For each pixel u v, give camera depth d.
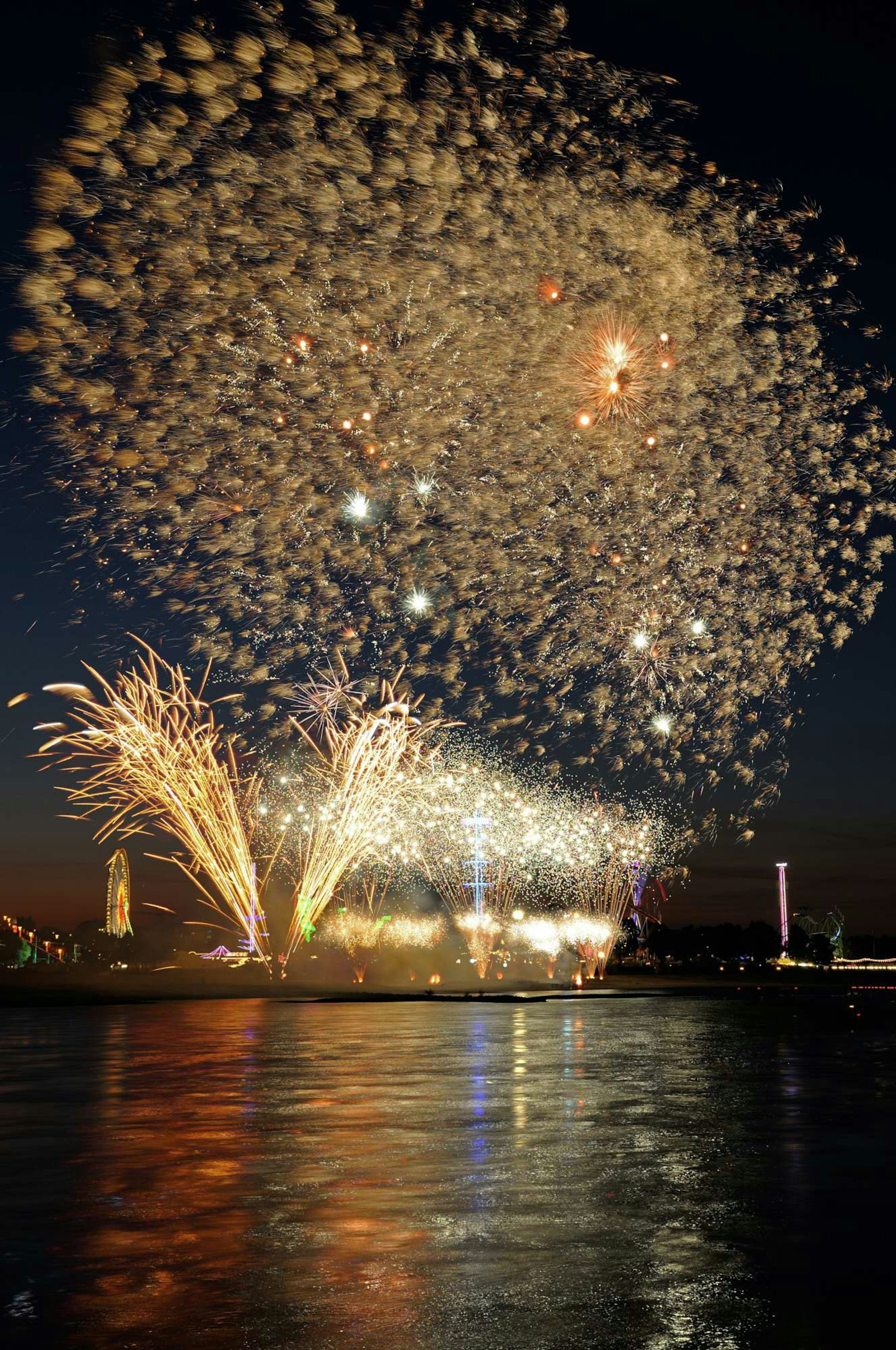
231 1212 13.27
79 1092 24.20
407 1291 10.23
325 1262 11.16
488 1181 14.99
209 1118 20.53
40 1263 11.14
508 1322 9.38
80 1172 15.61
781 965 158.75
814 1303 9.85
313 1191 14.33
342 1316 9.54
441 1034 40.75
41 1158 16.61
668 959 161.88
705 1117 20.59
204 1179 15.12
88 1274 10.77
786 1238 12.02
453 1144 17.86
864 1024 47.22
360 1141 18.11
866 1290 10.21
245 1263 11.13
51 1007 61.06
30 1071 28.36
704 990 89.00
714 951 168.25
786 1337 9.02
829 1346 8.83
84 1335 9.07
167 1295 10.12
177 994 70.06
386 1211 13.26
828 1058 31.81
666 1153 17.02
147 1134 18.77
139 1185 14.74
